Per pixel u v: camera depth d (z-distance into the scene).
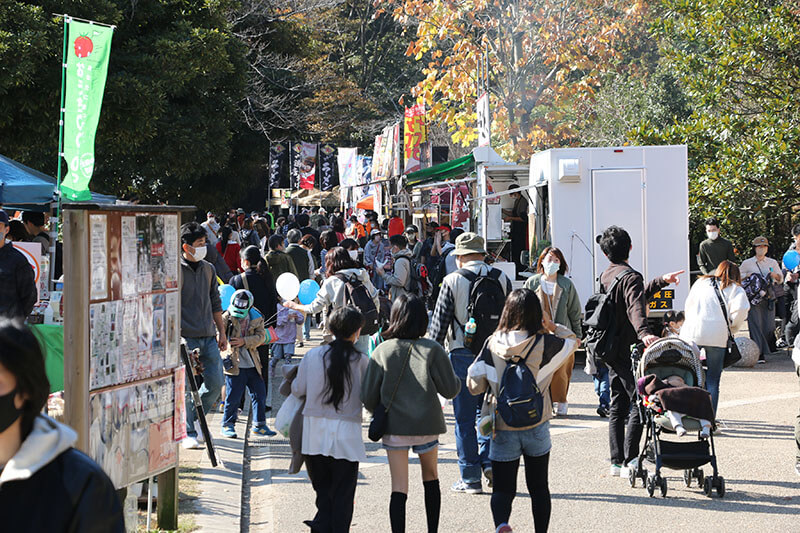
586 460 19.53
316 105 91.94
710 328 21.05
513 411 13.07
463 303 16.97
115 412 12.33
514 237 44.16
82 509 5.60
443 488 17.66
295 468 13.98
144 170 63.19
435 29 71.94
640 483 17.70
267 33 84.06
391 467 13.52
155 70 50.41
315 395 13.42
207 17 56.69
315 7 86.31
